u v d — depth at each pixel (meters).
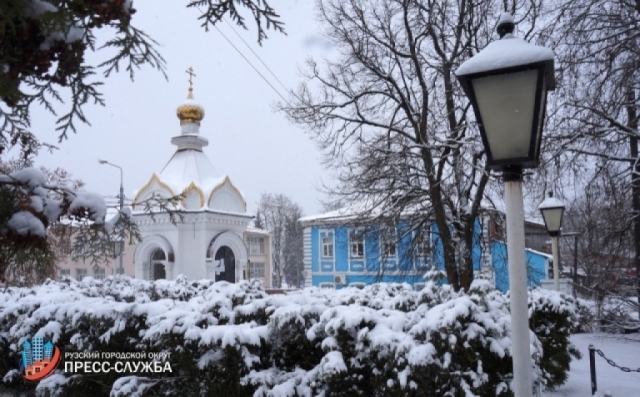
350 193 16.53
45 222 2.89
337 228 24.41
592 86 12.22
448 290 5.74
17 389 7.64
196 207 23.02
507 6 14.35
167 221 22.53
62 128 3.15
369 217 16.78
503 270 18.47
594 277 17.16
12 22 2.17
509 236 3.40
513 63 3.33
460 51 15.87
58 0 2.42
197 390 5.64
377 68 16.38
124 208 3.54
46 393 6.61
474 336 4.58
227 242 23.86
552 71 3.45
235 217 24.55
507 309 5.62
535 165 3.45
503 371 4.80
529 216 15.30
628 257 15.88
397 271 19.95
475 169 15.20
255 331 5.45
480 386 4.55
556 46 12.16
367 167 16.11
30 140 3.46
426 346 4.51
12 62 2.42
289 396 5.08
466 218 15.63
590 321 15.59
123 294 8.84
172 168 24.72
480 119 3.49
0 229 2.63
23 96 2.64
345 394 4.97
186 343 5.51
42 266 2.94
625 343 14.40
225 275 24.22
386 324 5.05
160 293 9.62
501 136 3.43
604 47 11.64
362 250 31.27
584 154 12.48
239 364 5.46
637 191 13.14
